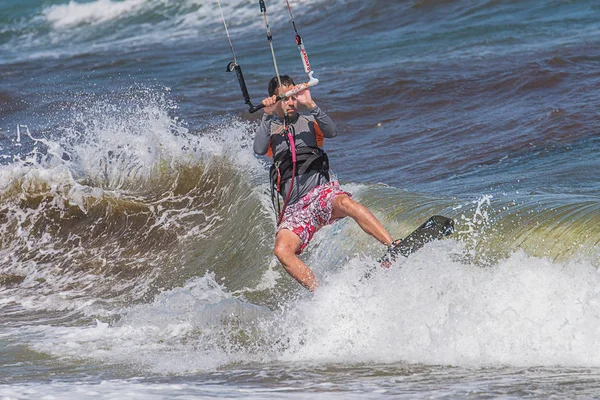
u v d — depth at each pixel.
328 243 27.62
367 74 66.50
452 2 92.38
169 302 25.97
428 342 18.88
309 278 20.86
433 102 55.59
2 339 23.83
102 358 20.72
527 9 85.62
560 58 60.34
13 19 135.75
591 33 71.75
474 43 74.94
